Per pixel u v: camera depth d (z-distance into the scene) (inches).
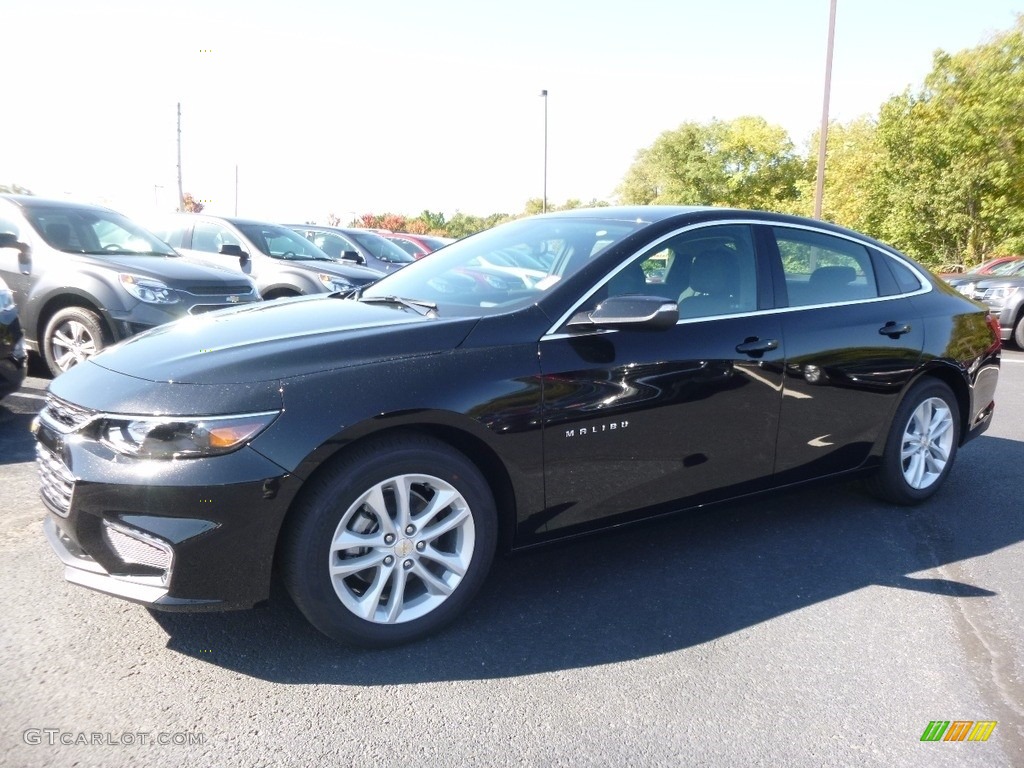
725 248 151.3
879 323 166.9
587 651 117.2
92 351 254.4
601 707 103.8
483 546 121.0
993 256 960.3
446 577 119.6
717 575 143.7
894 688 110.3
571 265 137.3
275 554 109.3
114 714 98.7
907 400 173.8
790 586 140.3
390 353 115.1
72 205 290.5
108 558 107.8
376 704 102.9
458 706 103.0
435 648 116.8
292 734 96.3
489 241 163.5
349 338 116.3
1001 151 880.3
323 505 107.3
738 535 162.6
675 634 122.8
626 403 130.4
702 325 141.9
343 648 115.8
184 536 102.1
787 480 157.2
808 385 153.9
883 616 130.7
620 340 131.8
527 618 126.3
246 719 98.8
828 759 95.1
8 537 147.9
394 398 110.4
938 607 134.5
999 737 100.3
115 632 117.3
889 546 159.3
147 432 103.3
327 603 109.4
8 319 215.2
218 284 270.4
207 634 117.9
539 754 94.3
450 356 117.7
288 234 412.5
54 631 116.7
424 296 145.3
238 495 102.5
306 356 111.7
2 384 215.8
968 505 185.3
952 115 922.1
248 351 112.5
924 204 1015.6
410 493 116.4
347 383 109.7
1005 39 866.1
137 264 261.9
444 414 113.7
